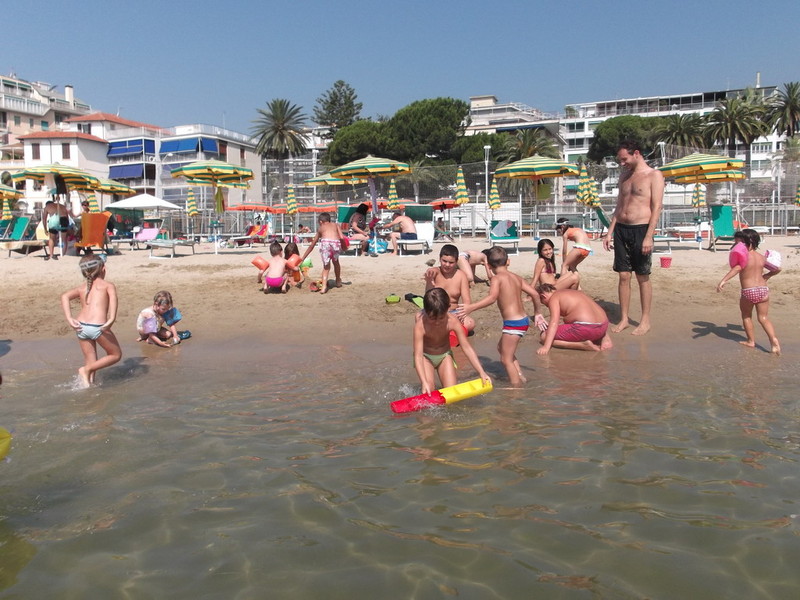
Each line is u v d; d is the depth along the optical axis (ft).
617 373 20.25
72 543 9.92
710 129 209.26
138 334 28.17
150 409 16.85
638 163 26.53
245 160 229.25
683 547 9.52
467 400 17.21
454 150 201.05
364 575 8.95
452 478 12.07
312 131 255.09
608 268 43.11
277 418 15.93
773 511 10.59
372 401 17.44
